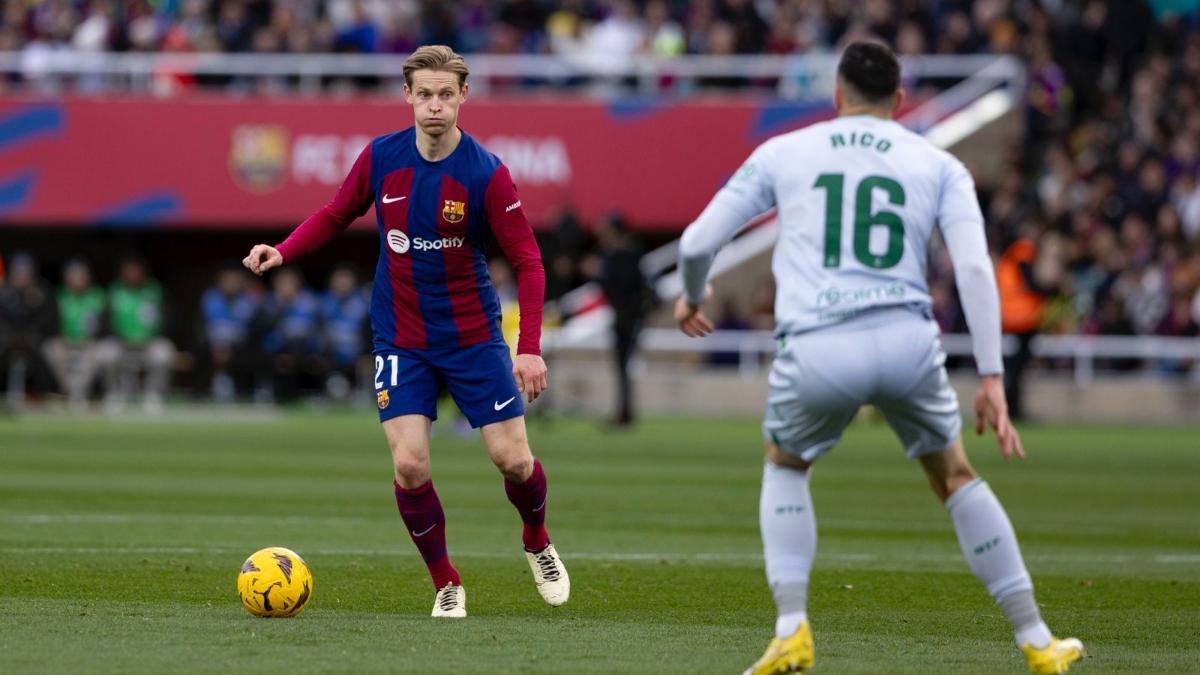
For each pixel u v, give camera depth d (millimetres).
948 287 93000
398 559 32000
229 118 100250
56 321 90938
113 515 39562
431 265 24438
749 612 26141
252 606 24250
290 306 94875
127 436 70438
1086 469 60281
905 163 19516
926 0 106000
